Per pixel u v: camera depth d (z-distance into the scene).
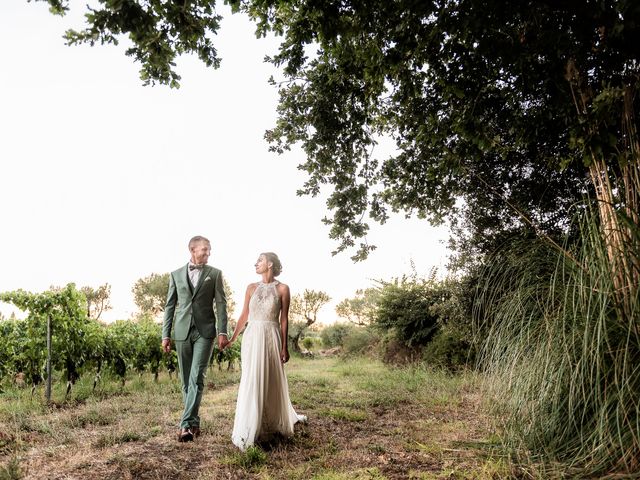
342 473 2.97
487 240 7.73
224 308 4.36
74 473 3.03
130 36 3.63
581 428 2.60
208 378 9.09
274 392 3.85
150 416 4.77
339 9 4.04
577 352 2.69
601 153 3.10
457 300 8.31
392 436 3.97
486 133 4.74
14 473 2.90
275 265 4.15
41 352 6.54
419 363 9.64
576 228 3.28
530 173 7.00
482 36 3.83
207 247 4.40
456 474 2.83
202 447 3.67
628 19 2.85
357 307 31.41
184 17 3.74
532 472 2.61
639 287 2.55
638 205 3.02
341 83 5.58
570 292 2.90
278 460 3.32
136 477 2.97
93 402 5.77
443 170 5.32
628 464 2.35
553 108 4.49
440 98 5.64
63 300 6.50
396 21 4.14
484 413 3.62
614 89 3.01
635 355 2.52
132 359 8.54
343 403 5.74
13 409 5.10
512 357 3.03
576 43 3.52
